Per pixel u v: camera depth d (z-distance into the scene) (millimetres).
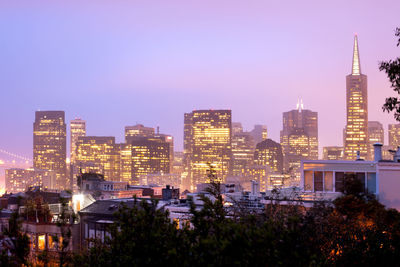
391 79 24328
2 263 15812
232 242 11914
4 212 53594
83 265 16094
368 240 23812
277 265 11953
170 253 12258
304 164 44562
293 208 22344
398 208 40469
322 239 22625
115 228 15109
